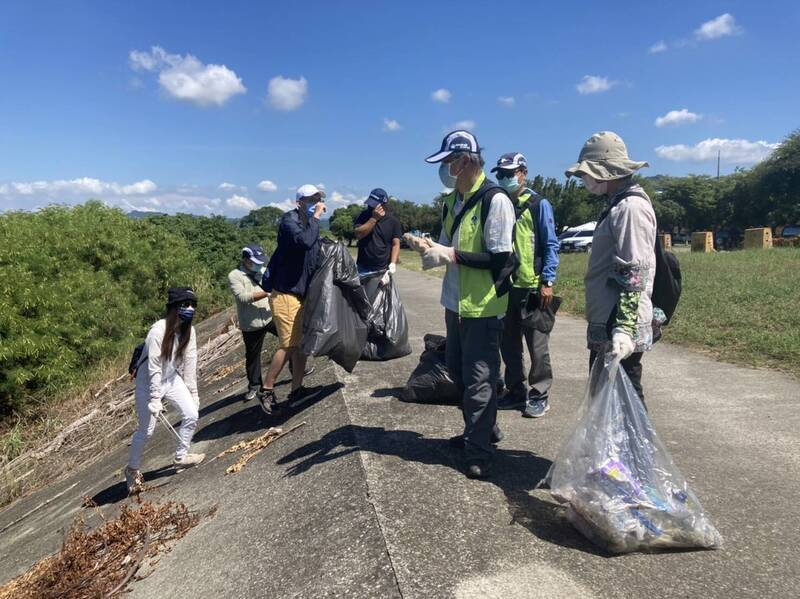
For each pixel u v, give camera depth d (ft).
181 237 63.26
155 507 13.55
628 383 8.50
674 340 22.91
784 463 11.28
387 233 19.27
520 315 13.93
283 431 15.16
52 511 18.76
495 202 9.71
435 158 9.89
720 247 159.74
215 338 40.40
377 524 8.84
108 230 51.47
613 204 8.95
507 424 13.64
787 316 24.91
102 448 25.35
